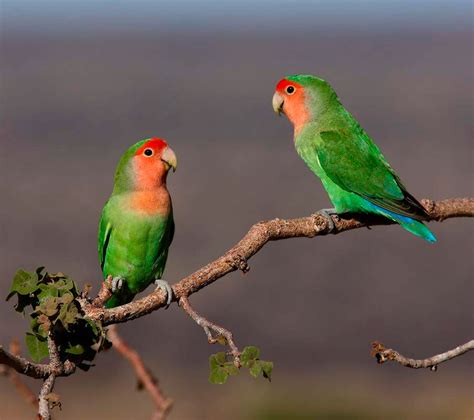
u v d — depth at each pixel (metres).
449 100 72.19
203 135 55.75
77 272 25.88
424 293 24.98
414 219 7.82
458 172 39.97
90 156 46.88
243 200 35.88
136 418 15.73
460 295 24.83
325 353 20.84
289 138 53.44
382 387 18.16
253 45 160.12
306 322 23.05
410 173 39.97
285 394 16.73
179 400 16.72
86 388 17.03
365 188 8.37
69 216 32.69
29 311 4.55
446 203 7.59
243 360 4.32
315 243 30.08
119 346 5.24
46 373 4.29
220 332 4.48
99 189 37.78
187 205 35.44
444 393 17.77
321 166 8.62
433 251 28.84
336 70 105.62
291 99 8.88
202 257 27.97
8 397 15.62
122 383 17.20
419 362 4.87
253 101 76.81
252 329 22.75
